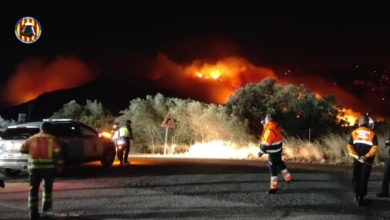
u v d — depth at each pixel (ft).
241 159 65.77
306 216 27.32
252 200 32.09
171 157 72.43
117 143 56.54
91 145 50.49
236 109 90.84
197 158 68.74
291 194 34.09
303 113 92.89
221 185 38.34
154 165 55.11
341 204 30.73
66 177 44.24
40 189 37.27
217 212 28.43
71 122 48.85
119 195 34.22
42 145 28.09
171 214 28.04
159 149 91.04
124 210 29.19
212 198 32.89
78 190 36.50
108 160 54.13
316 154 60.70
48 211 28.94
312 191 35.17
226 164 55.83
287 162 57.21
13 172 47.73
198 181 40.63
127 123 57.36
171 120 83.46
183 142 92.63
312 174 44.01
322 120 93.15
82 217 27.40
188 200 32.19
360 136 30.40
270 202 31.40
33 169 27.53
